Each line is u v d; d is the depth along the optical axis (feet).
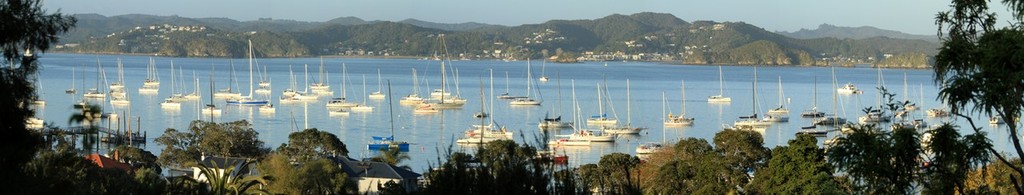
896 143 56.44
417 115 554.87
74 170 100.99
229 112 559.38
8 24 61.11
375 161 230.48
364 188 203.82
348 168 211.00
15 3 62.18
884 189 59.00
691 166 188.65
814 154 155.22
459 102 613.11
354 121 508.94
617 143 411.75
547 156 52.65
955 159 55.93
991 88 52.95
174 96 641.81
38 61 64.95
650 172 192.75
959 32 56.44
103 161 208.85
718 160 187.52
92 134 55.16
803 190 150.61
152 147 362.12
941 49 55.36
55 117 483.10
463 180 51.83
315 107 604.90
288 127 473.67
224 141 279.69
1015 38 52.42
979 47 53.98
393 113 563.48
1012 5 54.19
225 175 138.31
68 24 65.57
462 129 467.93
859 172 57.82
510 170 51.44
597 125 494.59
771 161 162.30
